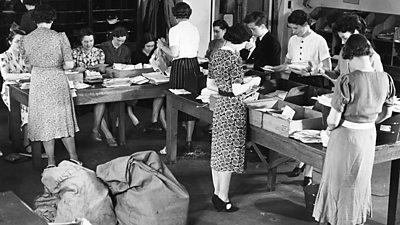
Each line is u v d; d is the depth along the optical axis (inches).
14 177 231.6
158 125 293.9
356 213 169.6
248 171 241.8
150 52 288.0
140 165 183.9
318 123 187.8
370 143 165.0
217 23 282.5
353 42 159.6
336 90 161.2
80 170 182.9
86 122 303.7
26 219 75.8
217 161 199.2
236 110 194.7
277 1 389.4
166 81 257.9
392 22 348.2
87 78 251.8
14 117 253.1
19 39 252.2
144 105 335.0
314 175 237.8
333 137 166.7
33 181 228.2
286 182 230.8
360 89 159.2
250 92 197.5
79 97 239.9
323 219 172.6
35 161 240.2
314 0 391.9
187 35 243.8
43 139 226.8
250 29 257.8
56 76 224.2
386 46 347.3
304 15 240.7
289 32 393.1
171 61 268.4
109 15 372.8
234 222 196.7
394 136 176.4
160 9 358.0
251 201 213.5
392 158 177.9
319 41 240.5
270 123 189.3
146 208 178.1
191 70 245.8
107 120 285.9
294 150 181.8
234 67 191.8
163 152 259.8
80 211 175.6
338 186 166.9
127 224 180.7
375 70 167.2
